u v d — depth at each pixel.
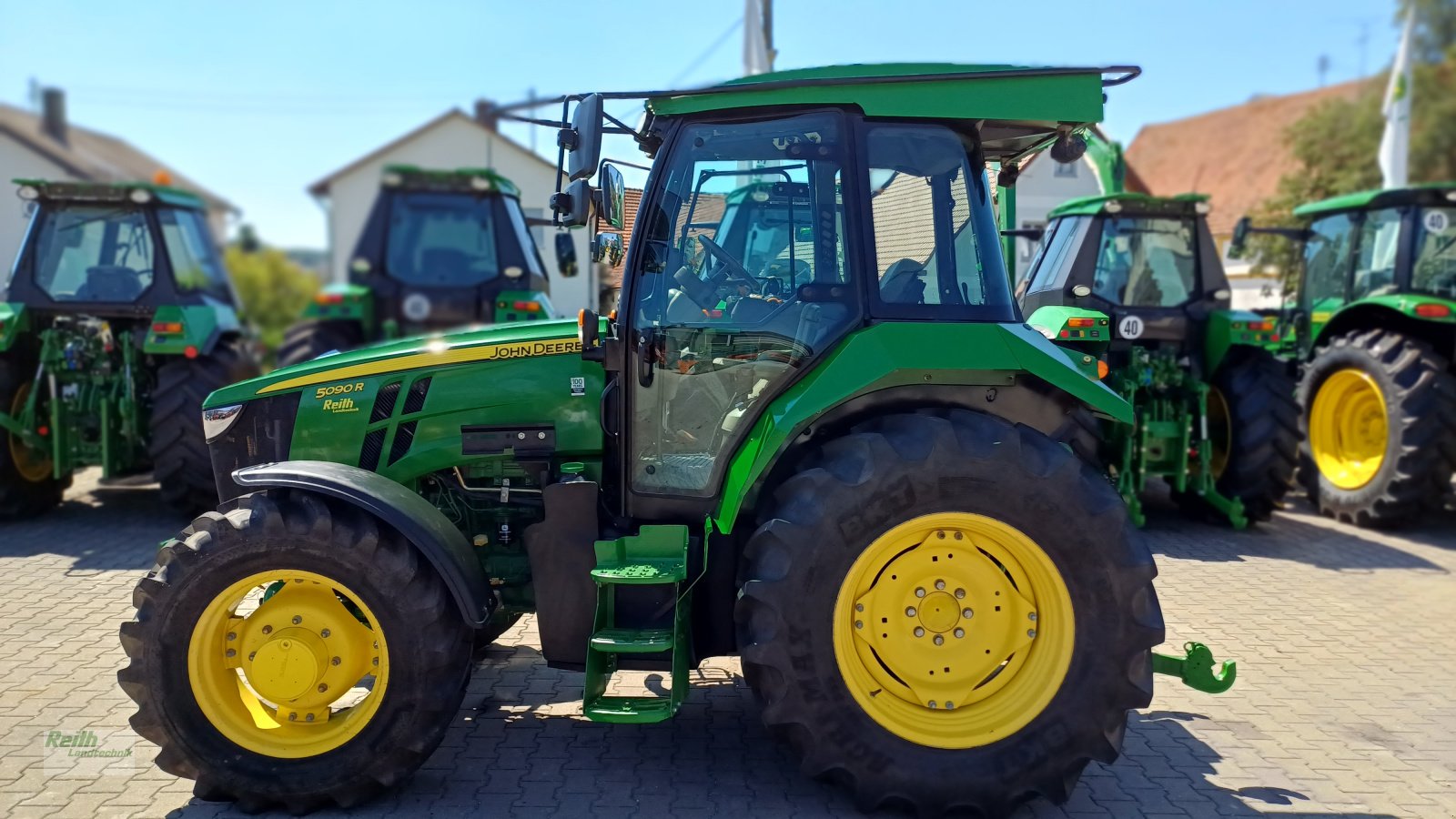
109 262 6.73
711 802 3.08
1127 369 6.88
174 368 6.44
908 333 3.04
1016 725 2.95
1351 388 7.17
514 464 3.55
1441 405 6.38
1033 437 3.01
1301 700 3.96
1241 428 6.66
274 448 3.54
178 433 6.31
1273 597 5.29
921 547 3.00
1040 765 2.92
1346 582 5.55
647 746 3.46
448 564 2.97
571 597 3.22
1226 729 3.69
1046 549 2.93
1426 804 3.14
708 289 3.28
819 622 2.89
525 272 8.48
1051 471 2.91
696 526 3.30
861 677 3.00
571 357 3.50
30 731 3.47
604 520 3.37
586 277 9.67
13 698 3.73
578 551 3.22
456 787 3.16
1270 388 6.69
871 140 3.15
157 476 6.41
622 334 3.27
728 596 3.26
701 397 3.25
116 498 7.35
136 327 6.72
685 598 3.14
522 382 3.49
